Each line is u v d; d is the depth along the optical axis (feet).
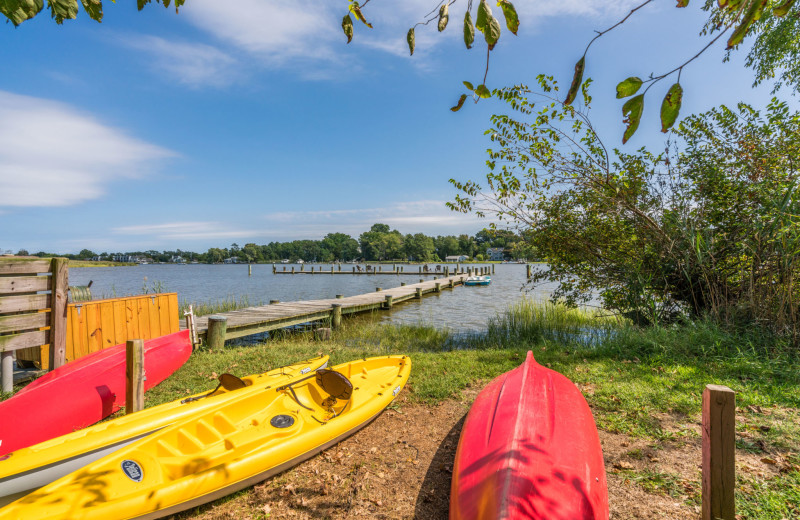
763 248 24.86
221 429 13.75
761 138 28.40
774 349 22.33
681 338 25.25
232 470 11.59
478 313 61.21
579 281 35.12
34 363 22.68
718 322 26.27
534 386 13.76
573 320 44.24
